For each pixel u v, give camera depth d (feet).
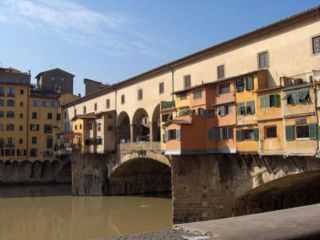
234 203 119.85
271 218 18.54
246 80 114.11
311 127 93.97
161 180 231.71
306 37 102.17
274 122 104.47
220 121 122.62
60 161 308.40
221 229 16.81
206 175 124.88
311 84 94.17
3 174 300.81
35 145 311.68
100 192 220.84
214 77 133.59
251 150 111.24
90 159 227.81
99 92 228.43
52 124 317.83
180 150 122.42
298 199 128.57
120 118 207.21
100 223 150.30
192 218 124.57
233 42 124.47
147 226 141.08
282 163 104.99
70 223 152.46
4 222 156.25
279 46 109.81
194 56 142.61
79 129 231.30
